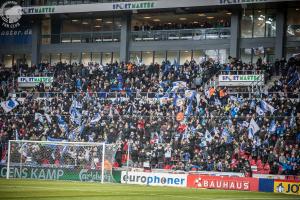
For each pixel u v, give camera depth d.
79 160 45.44
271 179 39.38
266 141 46.28
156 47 66.56
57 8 67.44
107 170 44.56
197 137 48.22
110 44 68.62
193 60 59.47
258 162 44.50
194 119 50.53
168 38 66.12
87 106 56.81
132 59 67.88
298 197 34.81
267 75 55.91
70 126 54.72
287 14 60.44
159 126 50.53
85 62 70.31
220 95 52.81
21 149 46.97
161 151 47.44
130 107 54.47
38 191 30.86
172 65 59.66
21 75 66.19
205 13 65.06
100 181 44.62
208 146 47.00
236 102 51.34
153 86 57.84
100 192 31.72
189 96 54.00
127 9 64.06
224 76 56.41
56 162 46.06
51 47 71.75
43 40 72.44
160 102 54.75
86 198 27.14
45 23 72.62
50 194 28.91
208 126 49.22
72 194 29.39
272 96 51.69
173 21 68.12
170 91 56.81
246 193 36.66
